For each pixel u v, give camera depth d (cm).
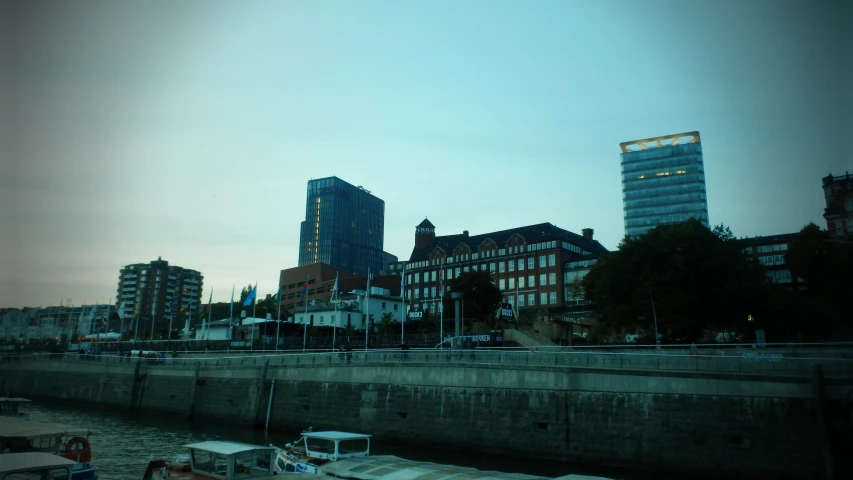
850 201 9844
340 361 5306
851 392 3067
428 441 4422
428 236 16662
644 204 17650
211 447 2380
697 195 17075
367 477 2156
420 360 4994
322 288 15462
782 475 3161
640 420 3606
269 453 2394
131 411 7012
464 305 8944
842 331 6575
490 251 13675
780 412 3238
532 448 3941
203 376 6406
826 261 6806
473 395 4291
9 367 8969
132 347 9669
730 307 5797
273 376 5722
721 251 5881
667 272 5856
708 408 3425
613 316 6350
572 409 3850
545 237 12850
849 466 3009
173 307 13688
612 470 3606
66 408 7338
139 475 3453
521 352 4322
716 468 3334
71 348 10312
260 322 9200
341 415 5028
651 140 18250
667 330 6112
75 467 2827
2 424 3078
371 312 10588
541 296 12481
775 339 6266
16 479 1933
